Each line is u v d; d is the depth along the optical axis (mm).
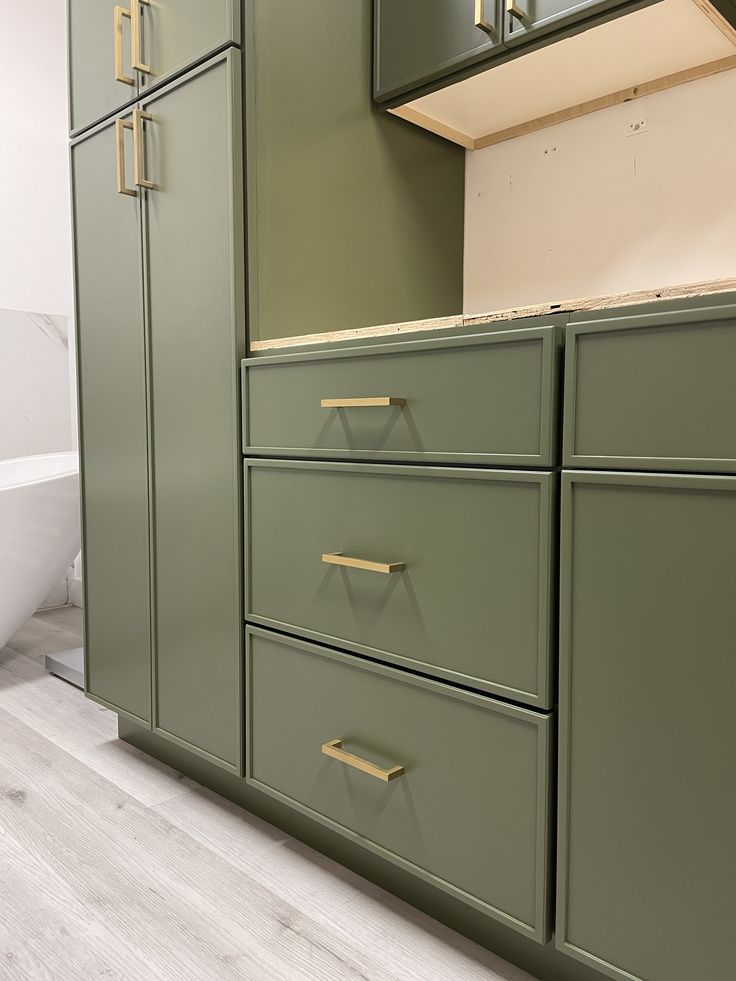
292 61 1248
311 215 1294
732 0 1095
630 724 782
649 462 745
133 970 940
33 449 2699
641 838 782
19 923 1028
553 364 814
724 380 692
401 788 1021
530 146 1482
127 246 1419
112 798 1373
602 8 1067
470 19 1212
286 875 1145
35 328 2688
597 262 1397
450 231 1572
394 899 1090
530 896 876
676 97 1285
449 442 925
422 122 1447
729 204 1234
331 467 1076
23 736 1648
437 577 952
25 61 2398
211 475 1285
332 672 1110
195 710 1364
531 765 867
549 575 831
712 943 737
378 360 1004
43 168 2668
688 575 729
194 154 1246
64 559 2113
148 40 1317
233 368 1214
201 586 1327
